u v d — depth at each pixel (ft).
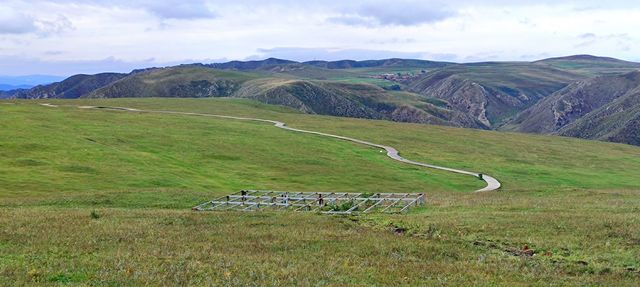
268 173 315.99
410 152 447.01
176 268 72.64
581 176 372.79
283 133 497.46
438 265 80.18
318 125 597.93
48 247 85.20
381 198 174.40
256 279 69.00
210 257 81.61
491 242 99.30
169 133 433.07
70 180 232.73
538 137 633.61
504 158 455.22
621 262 84.38
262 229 111.96
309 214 141.28
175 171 286.87
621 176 386.73
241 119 611.47
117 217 124.36
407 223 120.47
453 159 423.23
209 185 253.65
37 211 134.00
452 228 111.86
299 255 85.71
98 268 72.08
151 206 167.94
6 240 90.68
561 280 73.51
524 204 155.84
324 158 384.68
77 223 111.96
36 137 342.03
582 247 93.50
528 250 92.38
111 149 331.36
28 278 65.31
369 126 618.85
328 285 66.49
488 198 183.83
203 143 400.06
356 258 84.38
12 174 235.61
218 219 126.41
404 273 74.64
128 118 515.50
